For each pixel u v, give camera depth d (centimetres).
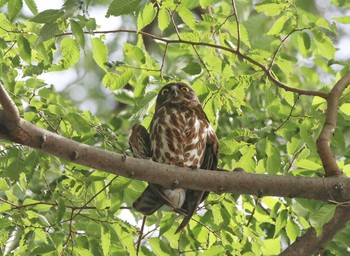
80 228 1155
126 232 1127
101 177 1114
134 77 1266
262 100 1583
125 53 1162
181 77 1420
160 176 993
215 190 1009
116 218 1132
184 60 1592
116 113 2052
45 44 1123
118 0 1026
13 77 1156
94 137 1206
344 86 1108
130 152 1268
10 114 912
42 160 1126
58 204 1088
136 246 1168
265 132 1159
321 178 1006
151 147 1227
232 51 1168
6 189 1124
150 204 1150
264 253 1234
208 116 1221
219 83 1211
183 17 1122
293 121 1226
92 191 1141
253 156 1196
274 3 1155
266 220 1206
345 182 1002
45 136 941
